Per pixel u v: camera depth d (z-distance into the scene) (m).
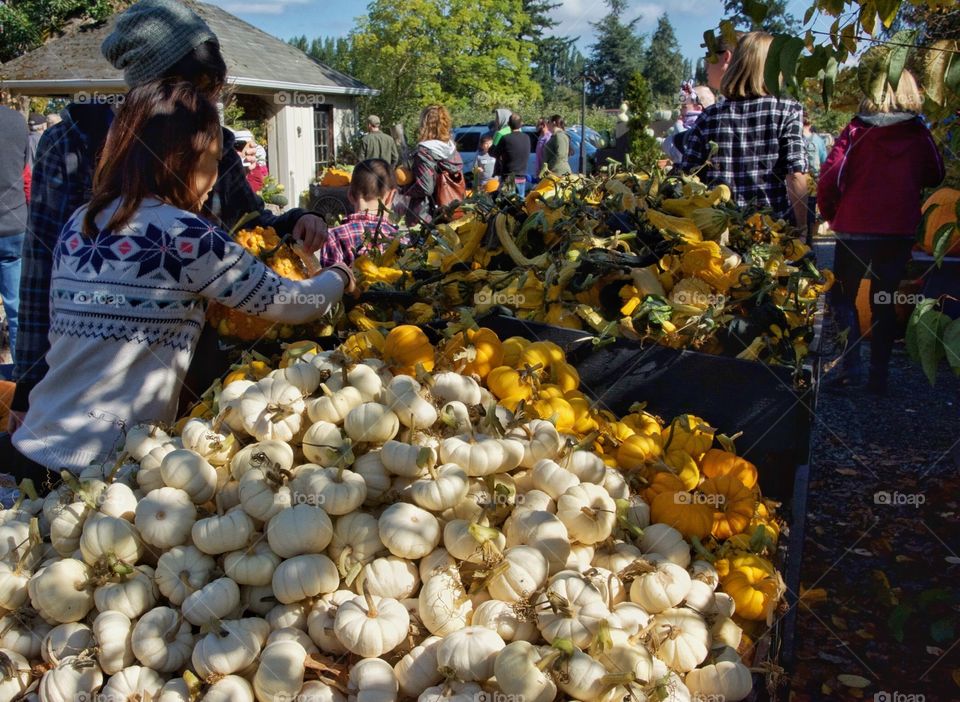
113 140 2.43
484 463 2.22
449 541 2.05
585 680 1.78
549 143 11.62
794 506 3.08
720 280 3.06
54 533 2.12
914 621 3.48
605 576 2.07
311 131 17.12
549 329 2.94
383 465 2.21
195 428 2.32
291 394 2.34
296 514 2.02
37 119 10.43
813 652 3.30
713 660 2.01
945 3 2.57
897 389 6.16
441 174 8.27
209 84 2.73
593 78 11.12
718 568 2.35
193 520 2.10
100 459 2.44
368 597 1.91
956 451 4.87
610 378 2.89
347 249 4.64
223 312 2.93
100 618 1.95
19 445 2.51
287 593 1.97
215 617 1.94
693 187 3.79
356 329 3.10
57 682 1.87
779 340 2.92
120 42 2.66
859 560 3.94
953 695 3.04
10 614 2.04
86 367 2.44
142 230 2.36
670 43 36.50
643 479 2.51
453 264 3.38
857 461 4.96
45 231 2.98
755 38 4.97
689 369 2.78
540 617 1.93
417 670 1.87
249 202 3.43
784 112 4.99
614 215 3.42
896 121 5.30
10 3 21.38
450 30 26.17
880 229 5.50
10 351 6.57
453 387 2.49
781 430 2.72
